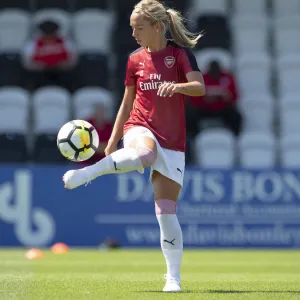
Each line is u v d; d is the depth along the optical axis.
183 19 23.14
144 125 21.70
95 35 68.56
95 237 50.69
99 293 20.33
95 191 50.81
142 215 51.00
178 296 19.59
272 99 65.94
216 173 51.28
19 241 50.06
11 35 68.56
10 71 65.31
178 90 20.81
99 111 54.12
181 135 21.73
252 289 22.44
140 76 22.05
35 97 63.12
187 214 51.03
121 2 68.62
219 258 42.56
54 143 59.47
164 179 21.50
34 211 50.19
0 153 58.91
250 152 61.22
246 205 51.44
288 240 51.59
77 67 65.38
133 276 28.42
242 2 73.00
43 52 63.59
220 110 61.44
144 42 21.95
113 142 22.97
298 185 51.69
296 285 24.28
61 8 71.19
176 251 21.34
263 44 70.56
